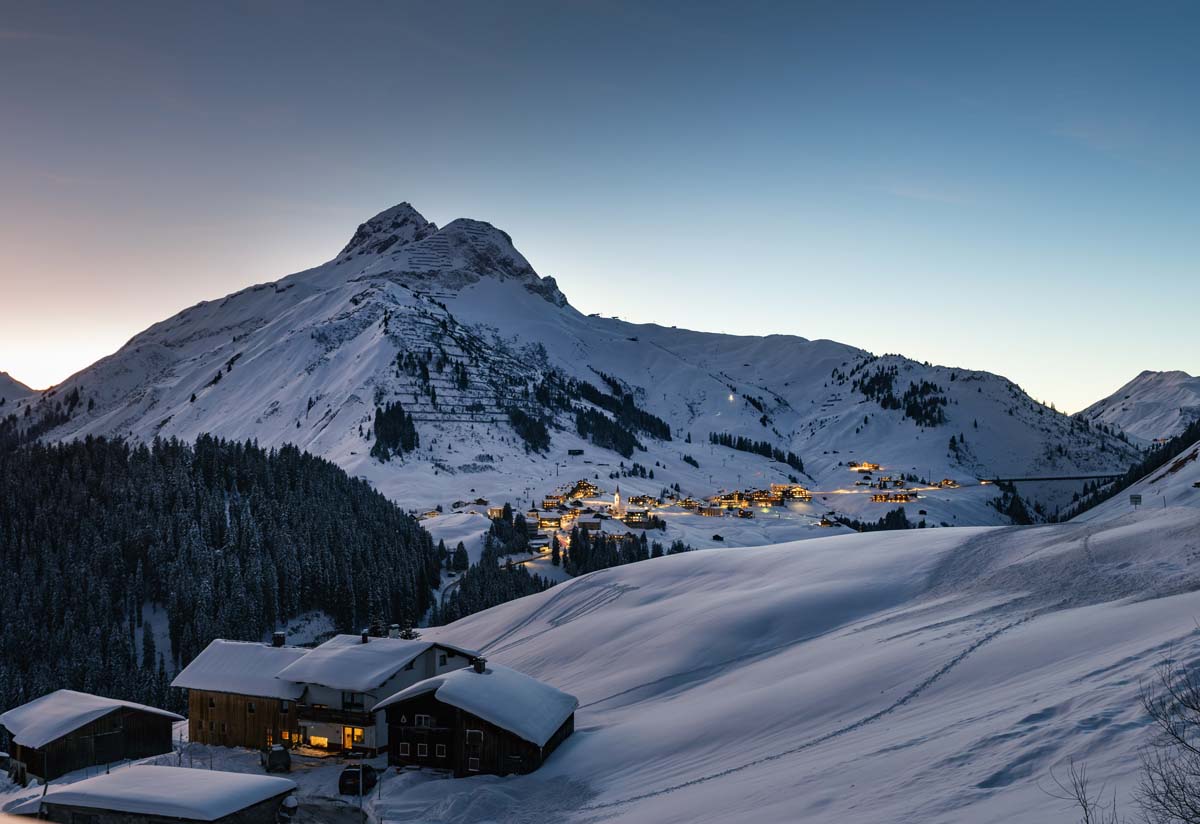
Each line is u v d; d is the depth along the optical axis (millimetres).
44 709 61000
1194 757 20641
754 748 41344
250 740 60156
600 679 67562
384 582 156250
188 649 132625
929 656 48094
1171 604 43906
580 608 96938
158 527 158500
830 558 90625
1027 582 65062
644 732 49844
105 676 121062
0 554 150500
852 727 39938
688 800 34875
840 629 66062
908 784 27516
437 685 52594
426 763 51812
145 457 188500
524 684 54500
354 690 56344
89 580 144500
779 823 27781
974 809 23500
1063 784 23109
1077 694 31000
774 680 54625
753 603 76188
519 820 39312
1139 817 19172
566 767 47094
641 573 104250
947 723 33969
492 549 195750
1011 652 44406
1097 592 56688
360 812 43875
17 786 57219
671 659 67375
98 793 37438
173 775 39656
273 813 38250
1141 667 31797
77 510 163875
